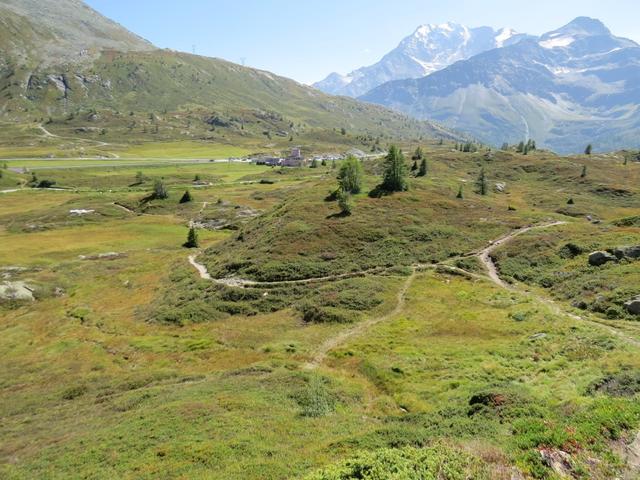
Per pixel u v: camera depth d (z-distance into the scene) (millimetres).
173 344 50906
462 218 93438
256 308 61125
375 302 57094
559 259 65250
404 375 35219
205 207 156250
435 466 15211
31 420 35375
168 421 27688
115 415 32000
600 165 179875
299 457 20781
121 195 176000
